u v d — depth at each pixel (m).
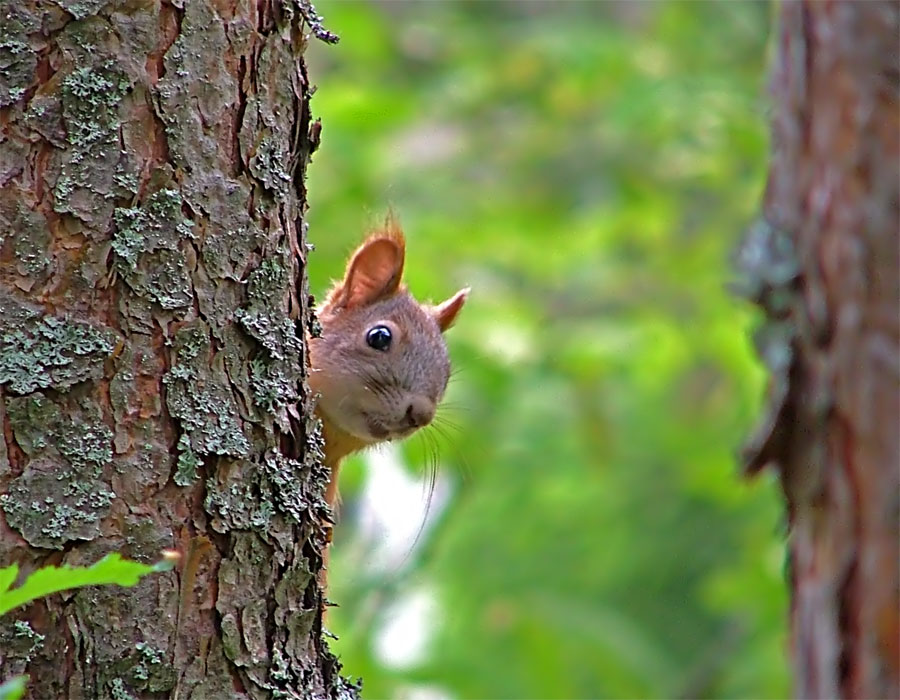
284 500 5.33
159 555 4.96
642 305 16.33
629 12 19.27
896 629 8.02
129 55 5.02
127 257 4.97
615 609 15.98
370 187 14.62
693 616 16.38
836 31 8.49
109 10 4.99
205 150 5.18
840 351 8.30
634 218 16.41
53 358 4.84
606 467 16.16
